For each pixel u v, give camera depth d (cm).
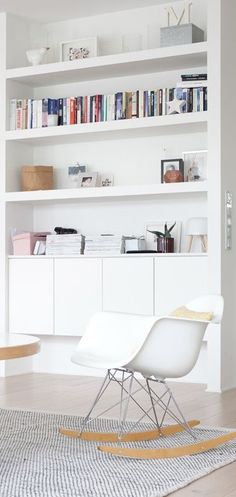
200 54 544
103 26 611
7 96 614
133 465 327
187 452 344
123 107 574
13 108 614
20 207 628
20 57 623
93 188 583
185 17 577
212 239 531
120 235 576
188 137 582
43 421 418
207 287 536
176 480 303
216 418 427
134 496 281
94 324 401
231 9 550
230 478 310
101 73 597
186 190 546
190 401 486
